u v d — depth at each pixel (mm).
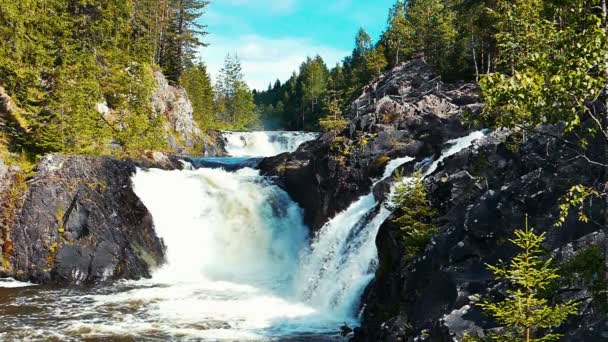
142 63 50156
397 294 13750
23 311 18891
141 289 22938
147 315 18469
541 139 13727
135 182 28906
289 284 24047
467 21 41969
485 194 12898
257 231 30031
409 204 15648
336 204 25453
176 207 29344
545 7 8938
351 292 18406
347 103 73875
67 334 16094
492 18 32406
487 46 39250
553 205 11469
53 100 33438
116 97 43438
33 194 25797
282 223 30375
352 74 89688
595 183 10781
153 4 64500
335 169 26078
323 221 26422
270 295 21812
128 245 26172
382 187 21547
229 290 22781
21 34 37344
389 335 12258
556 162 12375
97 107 40031
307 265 22734
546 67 7832
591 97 7988
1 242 25031
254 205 30703
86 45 46281
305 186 30234
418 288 12672
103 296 21484
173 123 54656
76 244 25016
